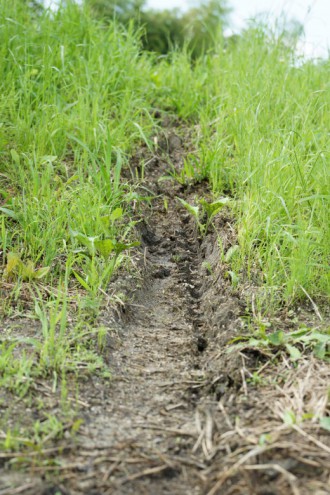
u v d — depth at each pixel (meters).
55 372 2.68
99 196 3.90
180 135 5.22
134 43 6.36
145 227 4.21
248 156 4.18
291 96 5.02
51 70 4.98
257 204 3.76
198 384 2.79
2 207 3.88
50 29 5.54
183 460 2.27
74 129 4.71
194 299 3.63
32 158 4.35
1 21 5.39
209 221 4.08
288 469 2.17
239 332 3.08
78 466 2.21
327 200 3.76
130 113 5.20
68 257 3.43
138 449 2.31
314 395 2.57
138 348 3.09
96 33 5.87
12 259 3.38
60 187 4.07
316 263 3.45
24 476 2.15
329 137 4.41
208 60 6.20
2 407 2.49
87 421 2.47
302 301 3.31
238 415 2.52
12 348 2.70
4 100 4.68
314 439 2.29
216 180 4.41
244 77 5.31
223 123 4.90
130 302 3.44
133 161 4.75
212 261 3.84
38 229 3.69
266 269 3.51
